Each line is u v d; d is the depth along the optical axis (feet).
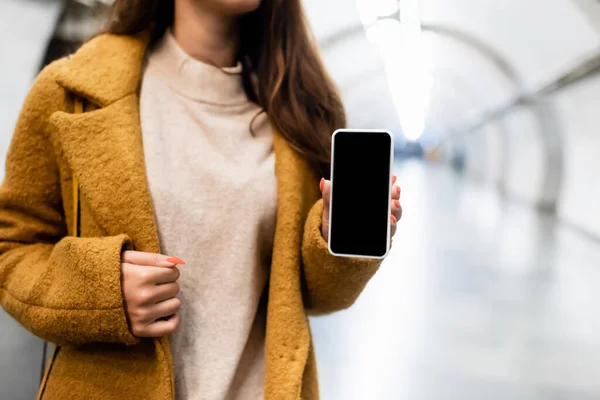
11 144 3.74
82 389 3.36
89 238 3.27
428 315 15.52
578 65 37.70
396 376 11.03
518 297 18.38
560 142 50.39
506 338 13.88
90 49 3.78
